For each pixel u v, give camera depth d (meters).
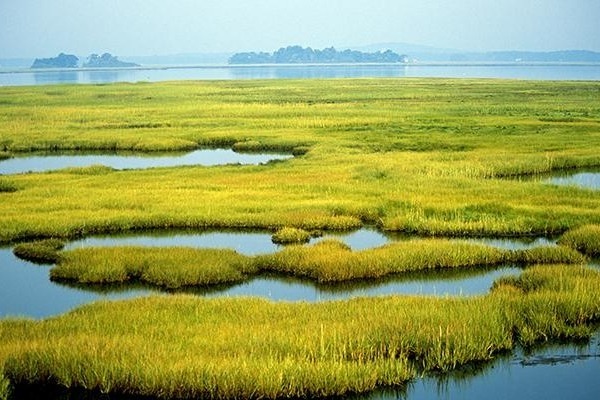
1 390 19.30
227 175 57.09
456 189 49.12
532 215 41.72
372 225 42.59
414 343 22.73
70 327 23.92
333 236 40.25
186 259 33.44
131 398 20.17
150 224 42.06
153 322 24.44
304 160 64.69
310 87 192.00
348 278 32.06
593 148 68.25
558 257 33.84
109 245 38.19
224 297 27.83
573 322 25.11
